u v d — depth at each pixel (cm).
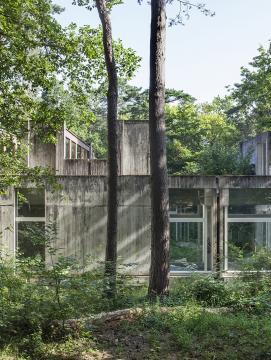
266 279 1414
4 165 1558
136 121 2244
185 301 1324
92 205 1900
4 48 1430
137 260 1892
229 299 1328
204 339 998
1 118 1523
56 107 1580
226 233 1900
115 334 1039
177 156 4662
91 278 1094
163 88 1420
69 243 1894
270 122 3831
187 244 1908
